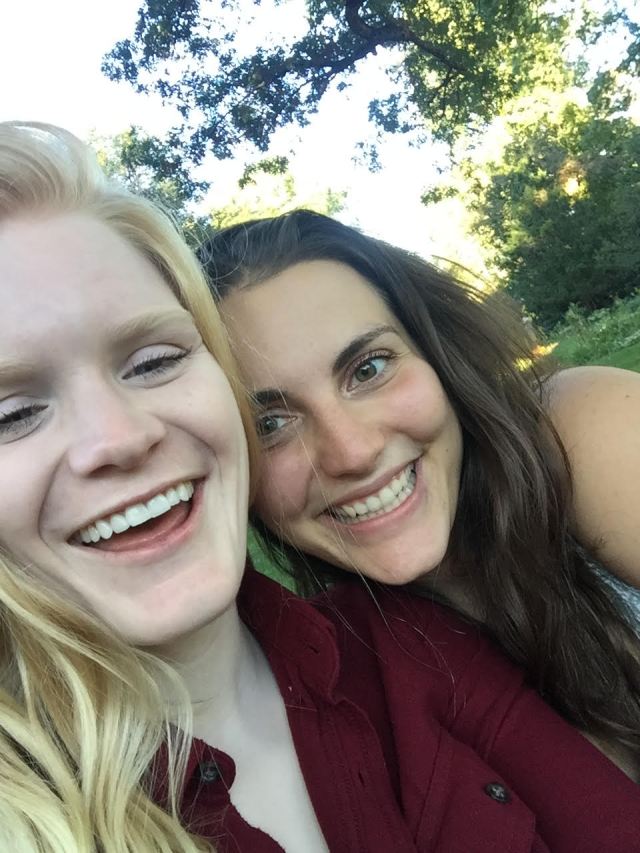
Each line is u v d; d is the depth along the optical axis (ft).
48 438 0.95
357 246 1.54
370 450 1.37
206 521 1.07
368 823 1.12
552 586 1.51
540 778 1.26
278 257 1.42
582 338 8.80
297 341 1.37
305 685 1.26
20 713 1.04
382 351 1.44
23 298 0.94
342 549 1.48
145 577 1.02
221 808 1.08
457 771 1.20
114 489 0.98
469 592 1.62
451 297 1.69
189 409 1.04
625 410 1.43
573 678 1.50
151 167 11.52
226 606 1.06
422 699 1.30
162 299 1.08
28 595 1.00
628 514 1.41
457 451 1.57
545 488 1.51
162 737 1.08
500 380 1.63
